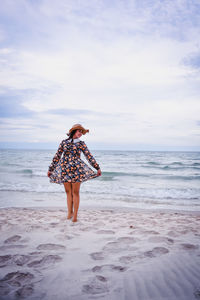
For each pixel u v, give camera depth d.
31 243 2.34
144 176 15.16
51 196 7.35
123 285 1.52
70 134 3.15
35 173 15.25
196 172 18.69
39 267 1.78
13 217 3.80
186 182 12.62
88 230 2.89
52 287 1.48
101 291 1.44
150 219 3.96
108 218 3.93
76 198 3.32
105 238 2.54
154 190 9.34
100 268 1.77
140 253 2.08
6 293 1.40
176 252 2.10
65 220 3.45
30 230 2.83
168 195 8.20
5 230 2.83
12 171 16.22
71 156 3.05
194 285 1.52
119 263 1.86
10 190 8.47
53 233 2.71
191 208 5.97
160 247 2.24
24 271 1.71
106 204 6.29
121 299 1.35
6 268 1.76
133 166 24.28
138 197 7.68
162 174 16.45
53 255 2.02
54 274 1.67
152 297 1.38
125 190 9.23
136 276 1.64
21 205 5.85
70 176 3.03
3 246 2.25
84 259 1.94
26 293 1.40
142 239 2.51
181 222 3.68
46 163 25.69
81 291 1.44
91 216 4.13
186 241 2.44
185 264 1.84
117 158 42.47
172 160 36.94
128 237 2.59
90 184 10.96
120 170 19.84
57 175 3.13
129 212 5.07
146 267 1.79
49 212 4.53
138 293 1.42
